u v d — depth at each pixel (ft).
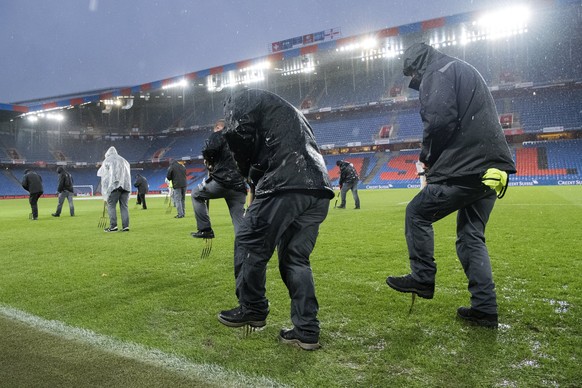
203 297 11.35
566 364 6.82
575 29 114.93
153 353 7.54
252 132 7.94
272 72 144.97
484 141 8.23
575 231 21.08
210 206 53.31
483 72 124.26
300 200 7.83
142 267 15.48
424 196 8.70
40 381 6.41
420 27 107.86
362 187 114.01
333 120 145.18
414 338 8.07
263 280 8.09
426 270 8.80
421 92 8.57
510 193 59.93
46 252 19.45
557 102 115.34
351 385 6.29
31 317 9.73
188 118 171.73
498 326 8.57
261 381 6.43
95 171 171.12
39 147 166.30
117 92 146.10
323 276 13.17
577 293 10.63
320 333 8.47
